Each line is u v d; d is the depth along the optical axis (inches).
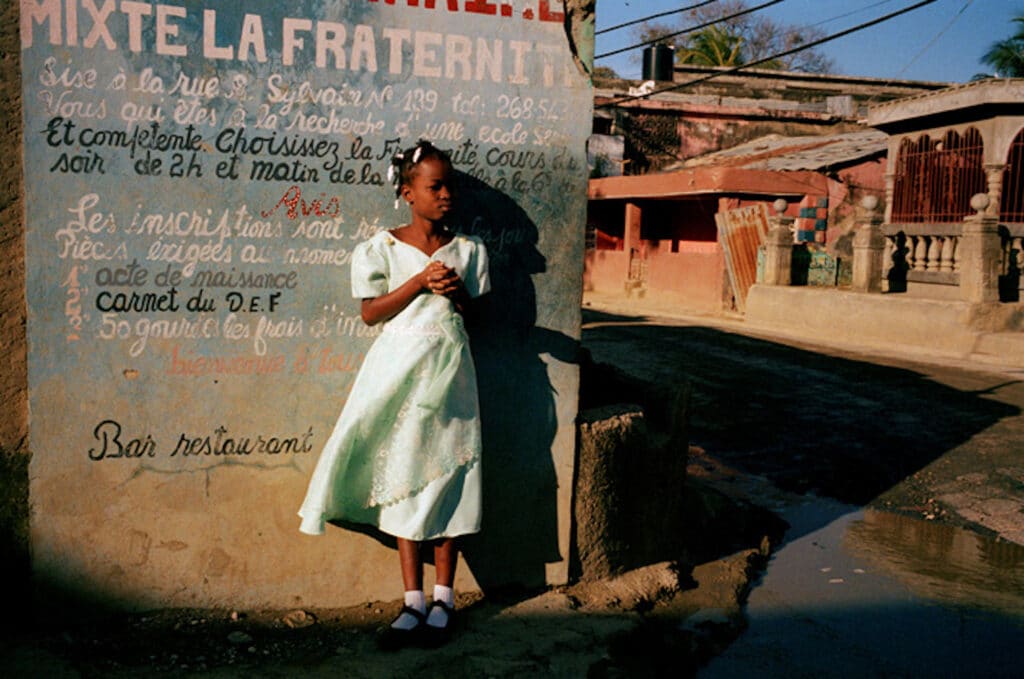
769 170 652.1
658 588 142.7
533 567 135.5
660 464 145.7
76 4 109.7
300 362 121.9
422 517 113.3
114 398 116.4
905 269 525.3
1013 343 417.4
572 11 127.7
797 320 557.9
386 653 115.0
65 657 110.2
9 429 115.6
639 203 826.8
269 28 115.7
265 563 124.1
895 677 123.8
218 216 116.9
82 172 112.2
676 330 561.6
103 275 114.2
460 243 118.9
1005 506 205.0
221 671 108.7
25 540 117.3
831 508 203.0
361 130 120.5
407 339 113.8
